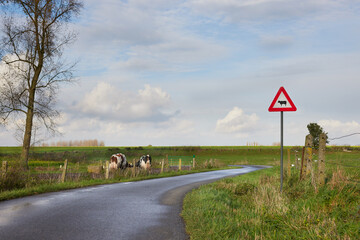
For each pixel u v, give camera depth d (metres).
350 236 5.45
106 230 6.23
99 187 14.62
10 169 13.53
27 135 27.92
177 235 6.06
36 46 28.80
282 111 10.02
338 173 9.53
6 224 6.39
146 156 30.27
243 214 8.10
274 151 78.19
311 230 5.89
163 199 11.05
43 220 6.88
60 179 16.22
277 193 10.01
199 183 17.69
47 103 28.97
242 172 28.70
